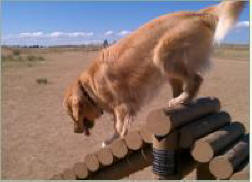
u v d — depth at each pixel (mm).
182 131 1180
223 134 1229
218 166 1058
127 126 1583
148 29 1523
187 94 1447
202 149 1103
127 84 1576
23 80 5102
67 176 1409
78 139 2395
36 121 2871
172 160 1168
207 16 1463
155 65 1506
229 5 1412
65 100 1787
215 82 4730
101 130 2584
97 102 1694
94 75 1648
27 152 2152
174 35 1440
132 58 1546
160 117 1159
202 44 1451
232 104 3340
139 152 1358
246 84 4535
